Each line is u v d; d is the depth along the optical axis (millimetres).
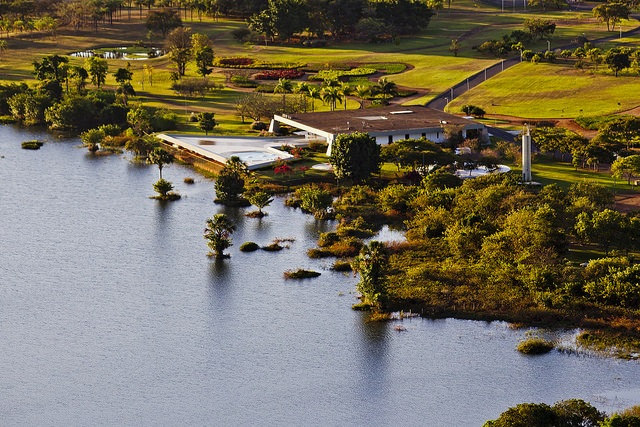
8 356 177500
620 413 151750
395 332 184625
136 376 170000
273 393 163750
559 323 185000
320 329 187000
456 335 182375
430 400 160375
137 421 155750
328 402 160750
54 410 159000
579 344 176500
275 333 185750
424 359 173875
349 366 172375
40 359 176250
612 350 173750
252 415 157250
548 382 164250
